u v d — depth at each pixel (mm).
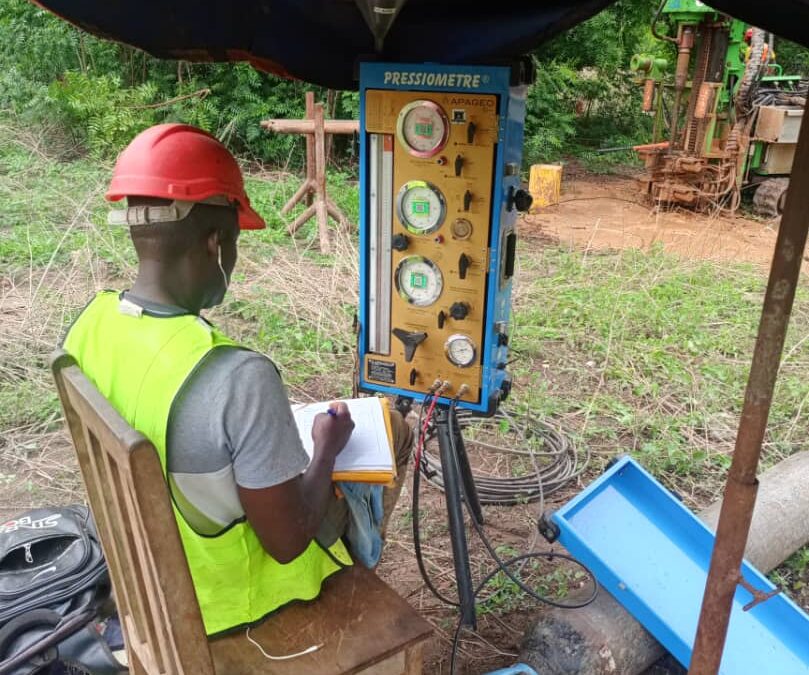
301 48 2549
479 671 2439
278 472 1451
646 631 2281
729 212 9188
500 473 3557
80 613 1925
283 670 1613
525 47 2443
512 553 2992
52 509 2271
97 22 2088
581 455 3719
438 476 3426
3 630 1896
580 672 2191
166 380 1432
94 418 1310
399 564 2928
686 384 4387
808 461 3262
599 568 2252
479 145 2252
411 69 2264
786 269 1326
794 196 1291
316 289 5305
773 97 9320
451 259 2404
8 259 5637
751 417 1426
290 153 9539
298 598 1761
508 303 2576
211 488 1469
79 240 5969
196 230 1516
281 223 7023
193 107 9891
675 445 3695
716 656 1665
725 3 1321
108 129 8922
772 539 2840
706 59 8570
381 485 2023
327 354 4559
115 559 1576
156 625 1432
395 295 2527
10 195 7156
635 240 7730
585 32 12734
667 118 11297
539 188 9195
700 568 2475
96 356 1571
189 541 1585
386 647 1672
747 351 4852
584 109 14234
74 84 9266
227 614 1677
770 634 2344
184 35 2262
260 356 1471
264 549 1612
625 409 4109
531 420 3965
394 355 2609
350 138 9961
